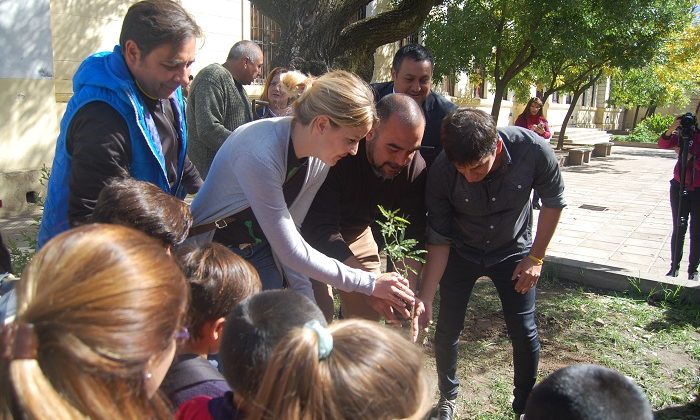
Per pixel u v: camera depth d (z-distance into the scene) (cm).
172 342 101
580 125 2567
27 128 681
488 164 242
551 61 1062
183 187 272
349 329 120
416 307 254
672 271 511
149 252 97
